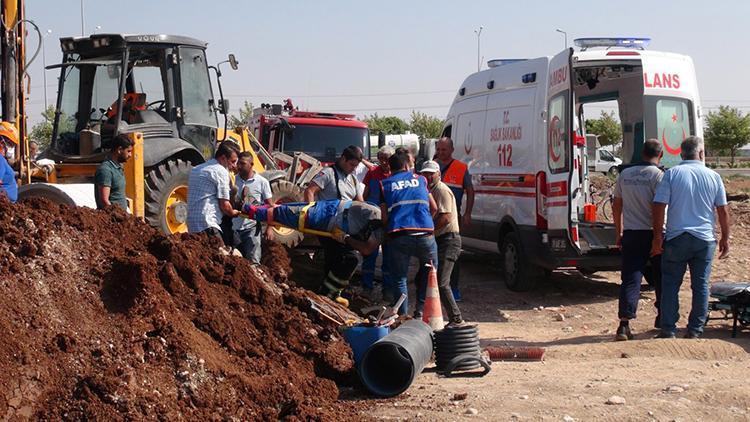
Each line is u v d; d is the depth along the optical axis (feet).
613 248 37.58
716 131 192.44
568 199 36.78
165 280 21.49
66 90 41.45
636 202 29.76
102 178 29.48
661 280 29.53
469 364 24.70
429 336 24.04
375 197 34.45
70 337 18.31
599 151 142.31
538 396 21.54
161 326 19.76
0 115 35.86
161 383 18.49
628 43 41.04
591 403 20.77
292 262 41.73
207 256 23.72
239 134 47.65
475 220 44.50
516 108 40.98
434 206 30.71
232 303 22.95
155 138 40.14
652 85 39.81
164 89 41.04
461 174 36.99
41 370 17.48
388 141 74.54
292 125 60.44
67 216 21.86
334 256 31.24
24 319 18.17
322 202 29.22
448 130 48.75
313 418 18.98
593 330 32.53
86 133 39.29
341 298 31.27
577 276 45.01
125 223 23.00
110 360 18.37
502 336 31.48
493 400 21.04
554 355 26.96
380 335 23.06
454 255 31.12
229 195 29.99
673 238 28.78
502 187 41.75
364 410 20.56
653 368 24.79
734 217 64.18
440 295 30.86
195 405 18.57
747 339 28.96
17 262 19.30
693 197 28.71
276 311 23.68
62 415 17.01
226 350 21.25
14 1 35.40
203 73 42.68
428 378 23.90
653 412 19.99
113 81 40.78
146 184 38.29
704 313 28.86
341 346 23.71
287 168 54.54
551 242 37.73
